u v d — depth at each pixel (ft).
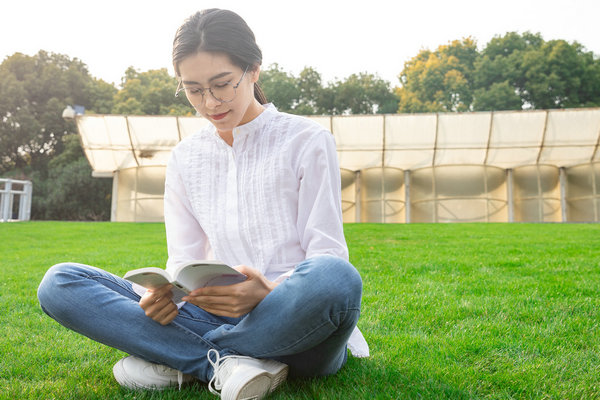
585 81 124.67
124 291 6.53
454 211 68.59
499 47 143.33
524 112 65.36
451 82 135.33
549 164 68.95
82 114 68.08
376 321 11.16
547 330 9.99
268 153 6.77
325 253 6.18
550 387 6.80
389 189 70.03
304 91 129.80
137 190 71.20
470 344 8.86
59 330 11.08
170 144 69.82
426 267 20.43
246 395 5.50
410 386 6.59
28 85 118.32
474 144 67.46
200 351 6.15
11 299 14.74
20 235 40.57
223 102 6.24
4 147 115.14
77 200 104.12
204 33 6.00
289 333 5.56
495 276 17.90
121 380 6.61
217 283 5.66
